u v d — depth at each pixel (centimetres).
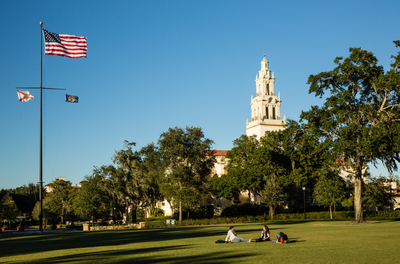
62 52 3703
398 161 4366
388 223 4181
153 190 7412
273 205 6244
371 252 1512
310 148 6738
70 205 8988
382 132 4003
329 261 1281
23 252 1903
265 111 9662
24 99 3941
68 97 4066
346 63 4391
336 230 3042
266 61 9900
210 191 6712
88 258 1538
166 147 6122
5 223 8238
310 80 4597
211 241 2242
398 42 4175
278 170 6981
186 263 1322
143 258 1495
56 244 2328
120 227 4819
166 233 3212
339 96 4356
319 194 5916
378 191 6356
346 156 4422
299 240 2127
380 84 4072
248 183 7031
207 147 6281
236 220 5572
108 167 7388
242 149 7775
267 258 1391
